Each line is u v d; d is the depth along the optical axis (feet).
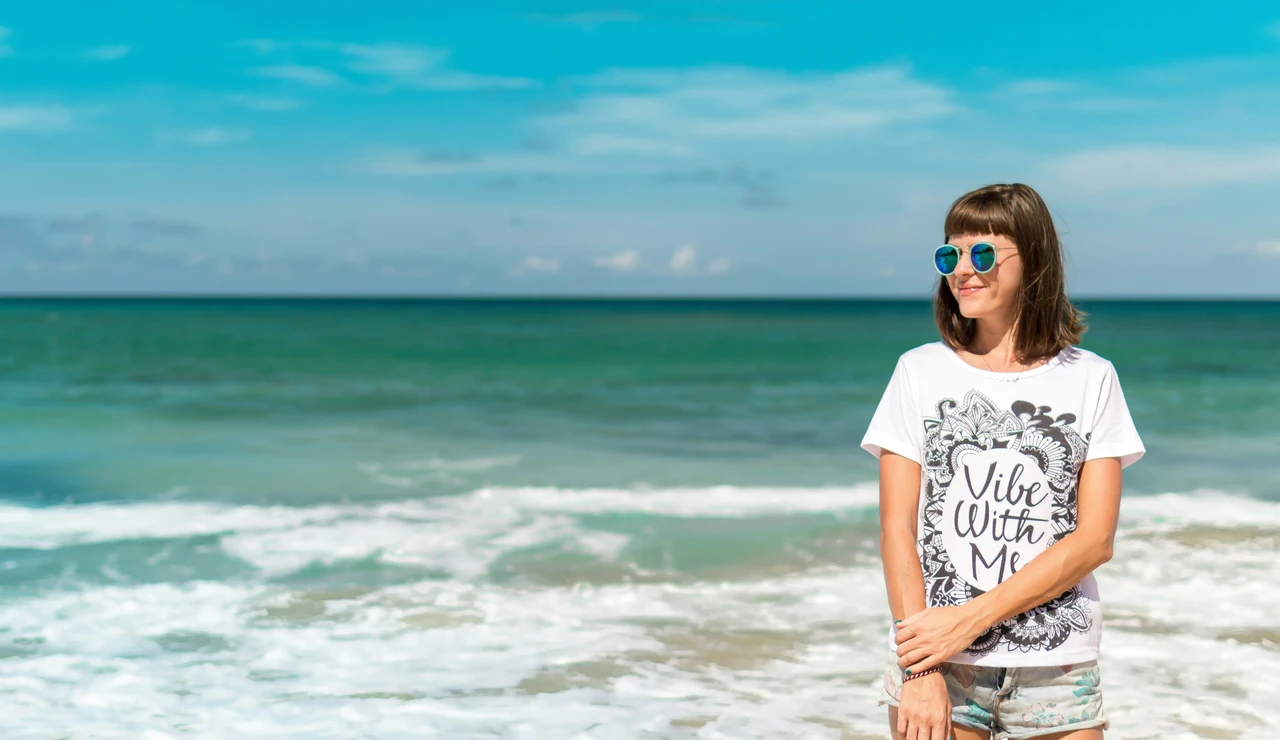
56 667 15.56
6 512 27.12
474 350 111.14
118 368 80.53
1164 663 15.65
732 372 81.71
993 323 7.23
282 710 13.94
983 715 6.88
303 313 310.24
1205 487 31.83
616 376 77.97
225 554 22.65
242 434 44.19
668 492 30.78
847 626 17.84
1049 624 6.68
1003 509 6.84
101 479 32.81
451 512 27.43
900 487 7.28
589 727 13.42
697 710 14.03
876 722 13.65
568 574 21.24
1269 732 13.14
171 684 14.90
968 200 7.21
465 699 14.39
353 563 21.97
